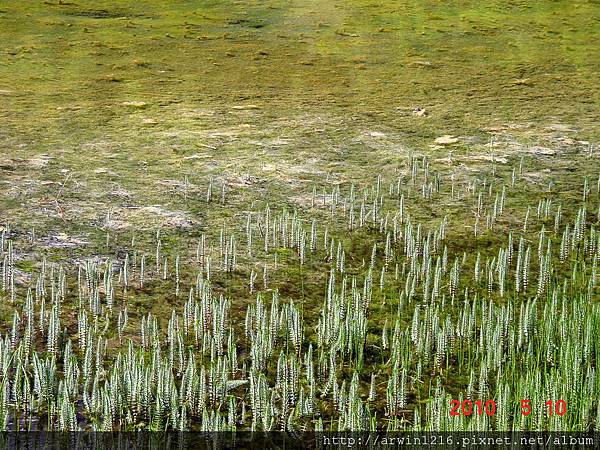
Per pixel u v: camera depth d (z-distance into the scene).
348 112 27.94
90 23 42.97
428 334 11.94
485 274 15.41
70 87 30.73
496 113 28.36
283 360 10.73
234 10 47.50
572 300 14.15
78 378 10.79
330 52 38.69
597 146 24.36
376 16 46.69
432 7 49.09
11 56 35.34
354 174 21.17
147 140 23.66
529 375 10.73
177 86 31.53
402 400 10.63
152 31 41.84
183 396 10.40
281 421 10.27
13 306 13.09
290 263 15.56
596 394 10.16
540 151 23.67
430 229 17.58
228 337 12.48
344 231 17.28
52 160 21.11
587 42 42.00
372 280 15.02
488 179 21.02
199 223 17.33
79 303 13.33
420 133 25.47
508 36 42.81
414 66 36.16
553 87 32.84
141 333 12.33
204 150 22.75
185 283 14.38
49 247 15.48
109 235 16.31
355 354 12.12
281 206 18.62
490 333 11.82
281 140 24.11
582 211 17.02
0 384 10.53
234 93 30.55
